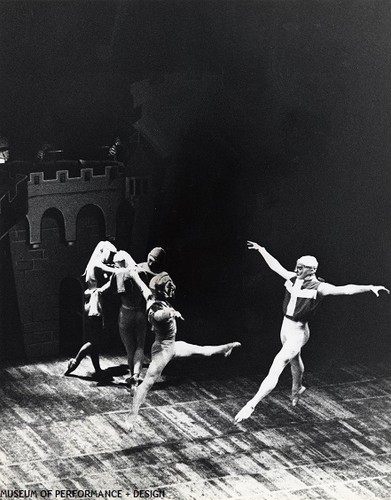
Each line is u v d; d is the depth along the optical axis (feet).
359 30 77.41
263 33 76.13
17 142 71.10
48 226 71.05
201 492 55.11
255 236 79.25
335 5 76.59
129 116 73.92
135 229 74.84
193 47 75.31
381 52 78.13
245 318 78.43
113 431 61.57
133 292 66.03
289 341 60.75
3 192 69.31
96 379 68.90
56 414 63.57
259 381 69.67
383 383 70.59
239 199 78.48
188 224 77.77
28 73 70.85
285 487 56.13
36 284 71.61
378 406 66.90
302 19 76.54
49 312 72.38
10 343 72.43
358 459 59.72
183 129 76.43
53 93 71.61
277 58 77.05
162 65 74.74
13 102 70.79
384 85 78.95
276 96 77.77
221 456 59.21
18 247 70.64
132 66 73.87
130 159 74.38
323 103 78.54
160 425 62.59
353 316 80.43
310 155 79.25
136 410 60.49
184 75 75.46
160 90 75.05
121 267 66.64
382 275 81.41
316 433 62.69
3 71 70.28
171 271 78.02
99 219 72.43
